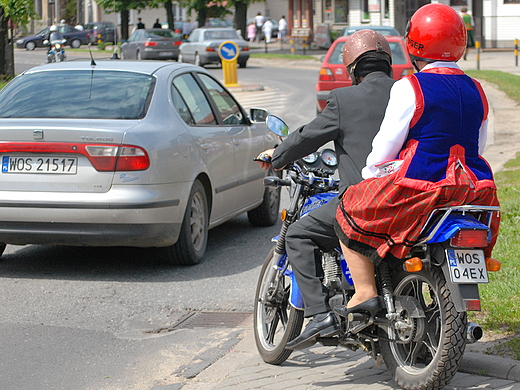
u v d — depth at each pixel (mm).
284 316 4523
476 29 38719
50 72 7234
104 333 5250
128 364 4680
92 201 6078
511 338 4445
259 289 4676
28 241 6344
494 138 13836
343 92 3863
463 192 3441
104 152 6086
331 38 46031
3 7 22875
